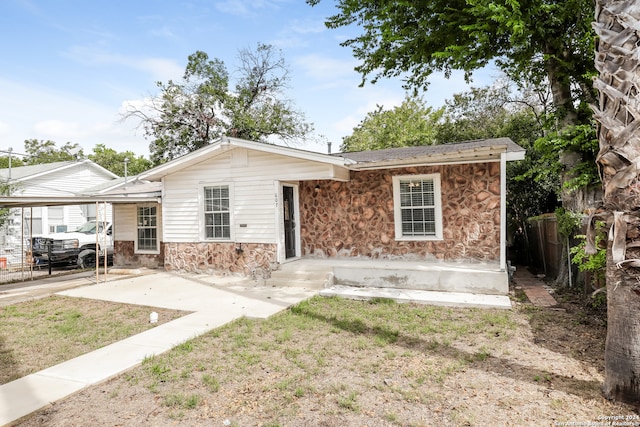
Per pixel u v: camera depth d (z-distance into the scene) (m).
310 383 4.05
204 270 11.22
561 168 8.19
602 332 5.38
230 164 10.73
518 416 3.28
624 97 3.17
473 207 9.11
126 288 9.55
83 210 21.25
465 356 4.69
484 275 7.87
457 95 19.95
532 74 9.92
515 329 5.68
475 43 8.35
